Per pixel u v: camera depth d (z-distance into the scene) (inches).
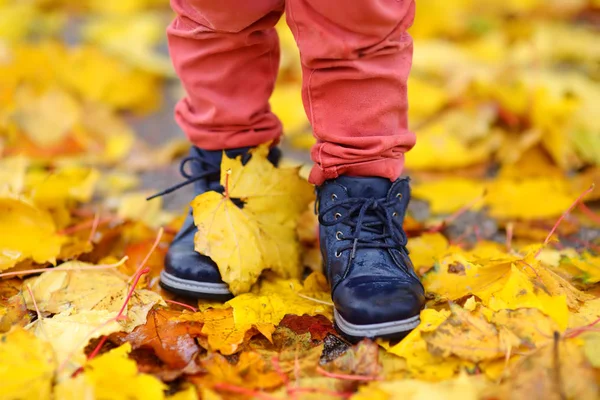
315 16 38.4
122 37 75.2
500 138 56.4
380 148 39.4
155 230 46.9
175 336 38.8
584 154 53.1
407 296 38.4
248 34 40.6
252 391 36.5
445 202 49.7
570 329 38.0
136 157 56.1
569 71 68.7
